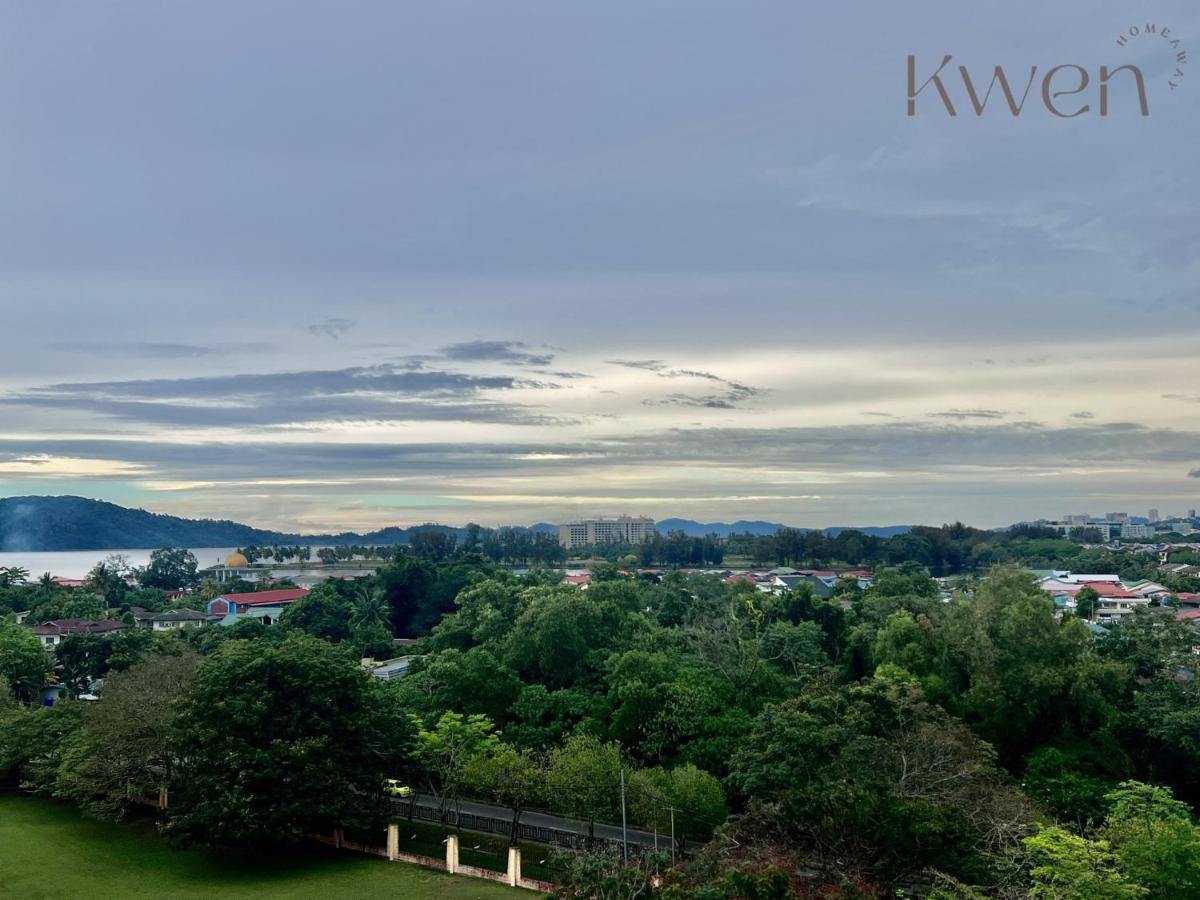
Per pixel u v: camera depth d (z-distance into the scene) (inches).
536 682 2696.9
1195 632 2618.1
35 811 2044.8
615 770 1774.1
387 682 2630.4
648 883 1187.3
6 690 2677.2
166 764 1989.4
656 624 3078.2
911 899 1320.1
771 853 1306.6
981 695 2223.2
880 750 1541.6
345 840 1836.9
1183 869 1221.7
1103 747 2096.5
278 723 1769.2
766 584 6555.1
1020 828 1376.7
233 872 1654.8
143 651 3393.2
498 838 1859.0
